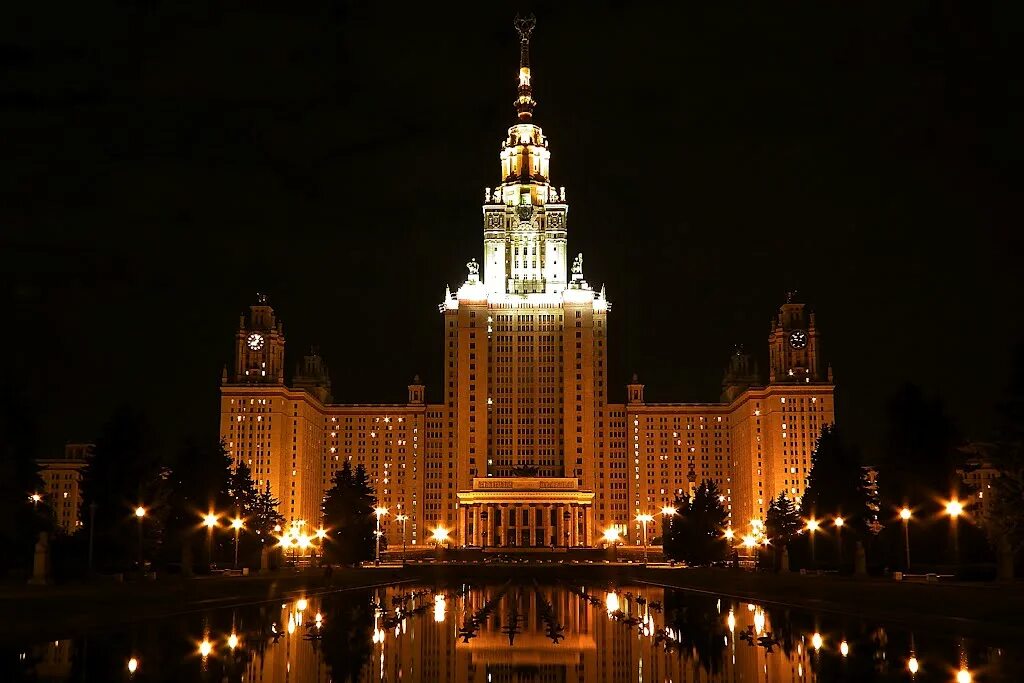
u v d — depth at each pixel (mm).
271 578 147125
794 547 184000
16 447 141125
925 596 90062
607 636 78312
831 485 176750
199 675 55906
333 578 158875
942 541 143500
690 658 64688
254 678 55438
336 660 63531
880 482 151375
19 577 126812
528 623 90188
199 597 106375
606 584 183250
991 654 62156
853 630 77062
